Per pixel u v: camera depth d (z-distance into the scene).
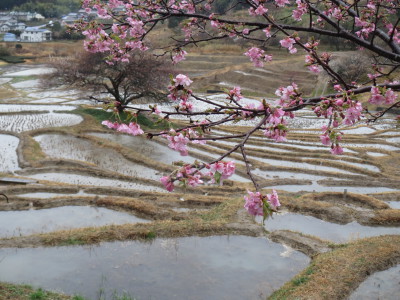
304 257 11.12
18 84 59.06
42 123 33.66
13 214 14.87
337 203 17.00
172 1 6.94
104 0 6.49
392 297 8.84
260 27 6.53
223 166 4.21
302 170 23.67
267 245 11.77
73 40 108.12
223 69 70.38
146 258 10.81
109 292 9.18
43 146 27.03
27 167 22.14
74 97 49.00
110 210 15.36
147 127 32.72
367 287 9.25
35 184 18.31
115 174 20.86
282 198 15.80
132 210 15.24
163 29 50.38
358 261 10.16
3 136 28.80
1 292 8.30
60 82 37.56
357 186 21.22
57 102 45.00
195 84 64.75
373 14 6.89
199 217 14.09
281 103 5.21
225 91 5.32
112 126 4.79
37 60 85.00
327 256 10.59
